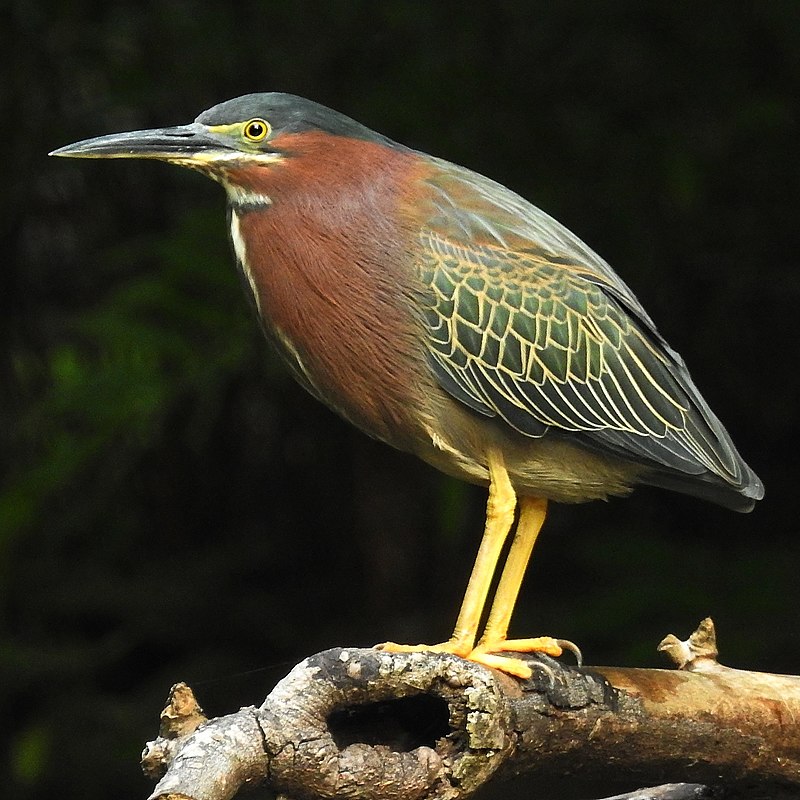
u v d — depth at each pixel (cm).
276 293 632
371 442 1288
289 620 1316
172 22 1261
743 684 596
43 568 1320
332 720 511
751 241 1227
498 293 638
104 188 1343
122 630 1291
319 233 622
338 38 1255
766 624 1101
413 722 516
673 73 1217
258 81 1280
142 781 1177
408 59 1239
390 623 1261
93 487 1327
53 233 1355
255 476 1384
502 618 653
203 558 1351
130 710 1223
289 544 1372
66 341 1337
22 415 1259
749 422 1302
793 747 599
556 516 1292
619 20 1220
